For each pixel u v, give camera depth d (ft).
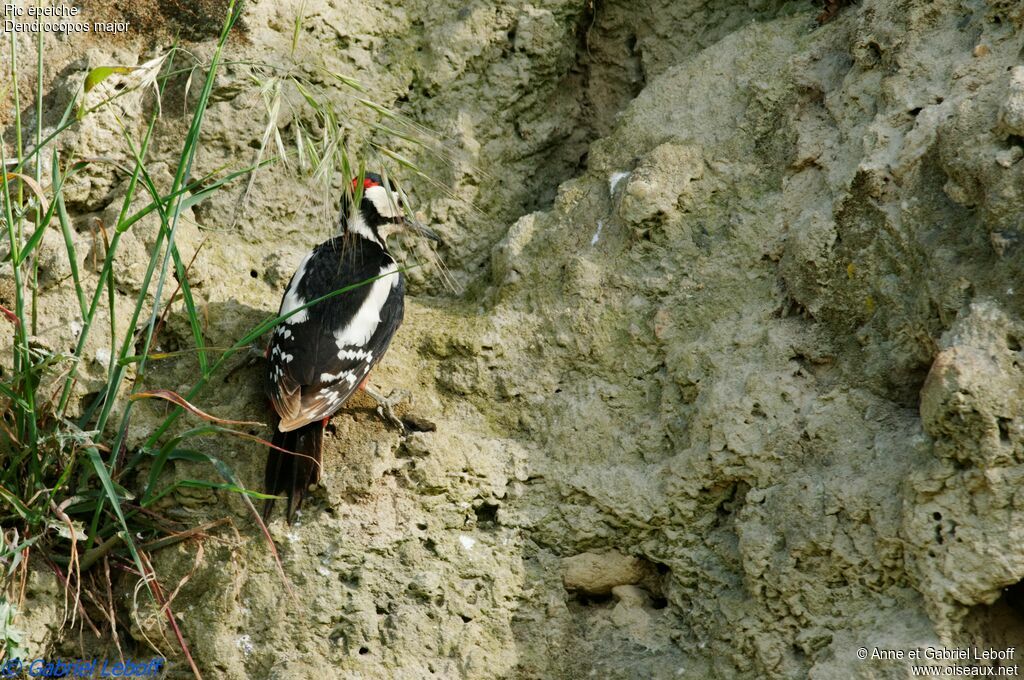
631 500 32.78
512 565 33.12
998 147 29.04
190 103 37.24
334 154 30.76
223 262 35.99
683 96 36.99
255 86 37.14
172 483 31.94
